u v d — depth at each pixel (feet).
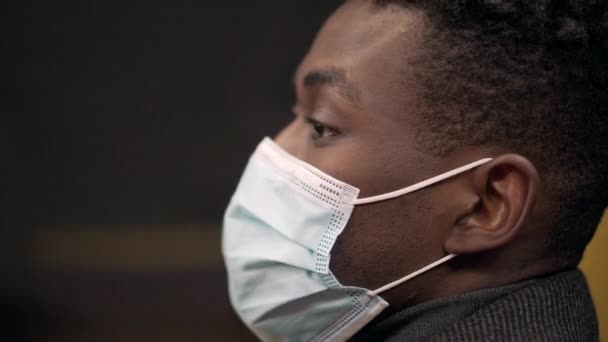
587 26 4.24
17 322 12.76
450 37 4.25
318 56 4.56
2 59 12.80
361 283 4.48
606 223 6.31
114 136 12.94
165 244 12.86
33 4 12.67
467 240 4.26
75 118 12.93
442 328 4.25
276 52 12.48
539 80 4.18
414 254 4.36
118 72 12.78
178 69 12.66
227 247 4.96
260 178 4.81
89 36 12.73
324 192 4.46
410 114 4.26
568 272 4.45
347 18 4.61
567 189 4.30
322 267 4.48
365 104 4.32
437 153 4.25
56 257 12.92
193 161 12.83
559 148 4.25
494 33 4.21
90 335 12.81
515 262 4.32
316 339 4.73
